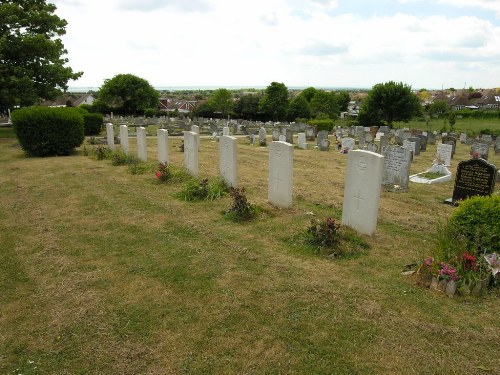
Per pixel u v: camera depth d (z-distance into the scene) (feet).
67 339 14.06
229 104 222.89
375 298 16.81
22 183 38.22
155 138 86.43
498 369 12.66
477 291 17.15
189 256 20.94
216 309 15.85
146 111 199.52
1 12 77.87
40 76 88.84
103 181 38.78
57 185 37.09
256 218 27.30
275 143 29.25
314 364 12.80
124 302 16.38
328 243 22.16
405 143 65.26
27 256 20.98
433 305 16.35
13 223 26.23
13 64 82.89
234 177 34.17
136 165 45.16
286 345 13.70
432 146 83.10
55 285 17.80
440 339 14.14
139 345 13.70
